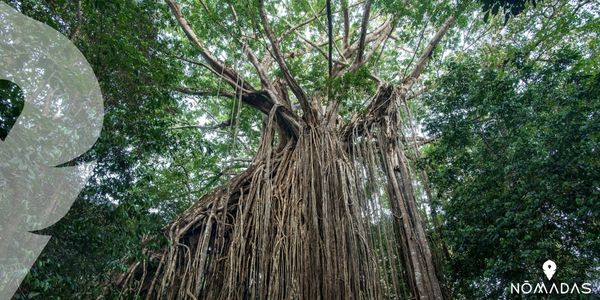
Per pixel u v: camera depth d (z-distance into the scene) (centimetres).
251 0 873
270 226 759
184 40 1046
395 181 862
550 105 647
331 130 933
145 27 652
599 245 510
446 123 757
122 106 573
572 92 605
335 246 715
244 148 1338
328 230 728
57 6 518
